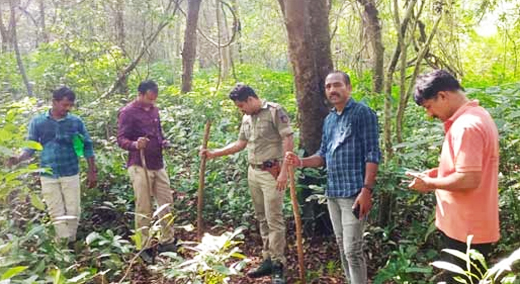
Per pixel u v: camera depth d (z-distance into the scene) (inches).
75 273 149.0
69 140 197.9
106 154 250.4
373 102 229.1
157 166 205.6
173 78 604.4
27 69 488.1
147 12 424.8
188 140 292.7
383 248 176.6
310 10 209.6
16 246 128.7
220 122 308.0
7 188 115.0
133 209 235.0
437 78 112.5
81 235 216.4
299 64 204.2
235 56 812.6
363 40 351.9
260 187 178.2
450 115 113.5
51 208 194.7
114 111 313.9
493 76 402.9
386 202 176.2
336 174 151.3
